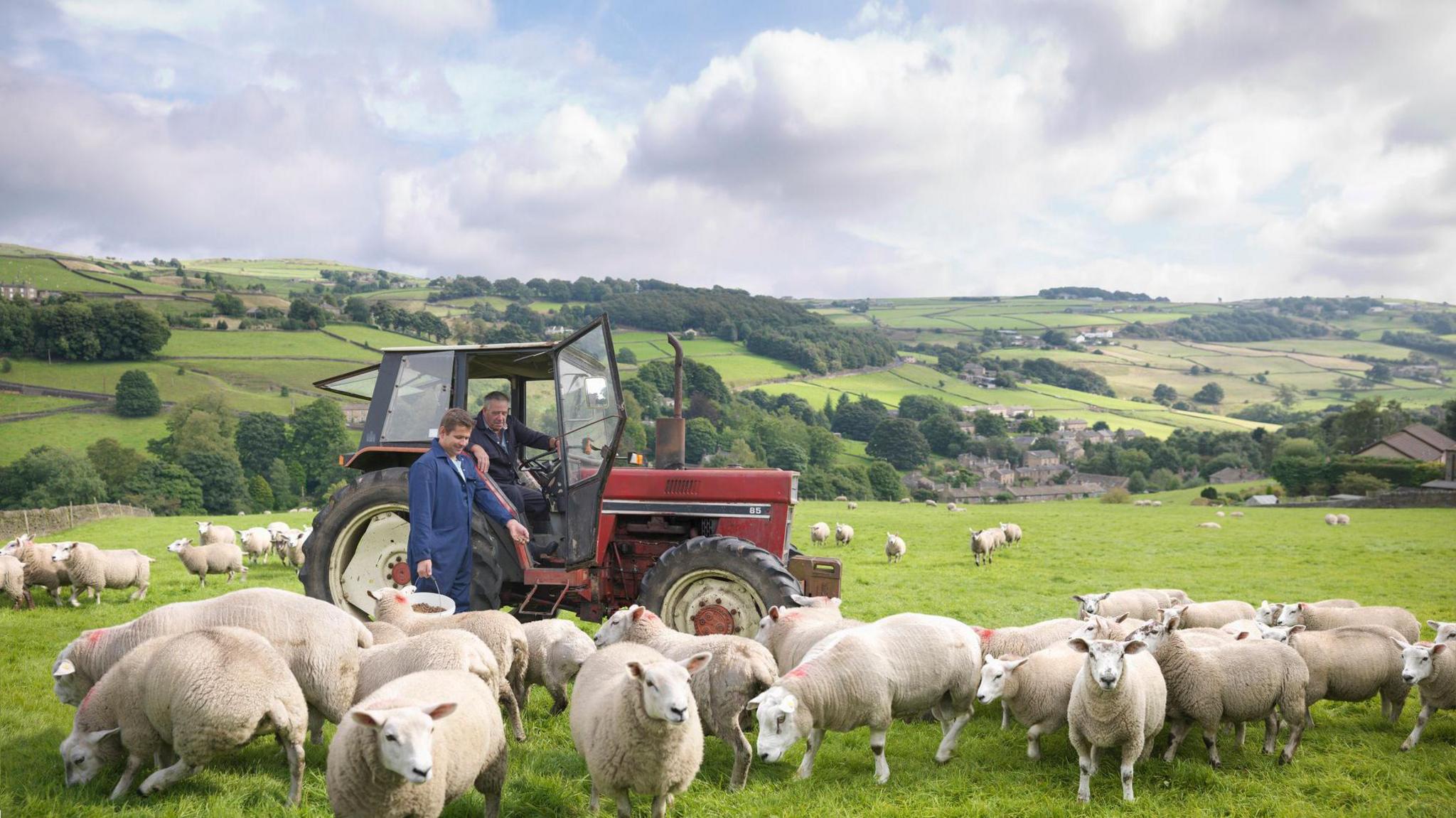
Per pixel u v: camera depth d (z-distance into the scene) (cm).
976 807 624
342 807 494
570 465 933
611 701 570
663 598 907
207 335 12462
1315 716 917
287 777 627
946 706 790
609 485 1016
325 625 670
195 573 1762
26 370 10156
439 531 788
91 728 599
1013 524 3116
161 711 571
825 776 692
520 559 930
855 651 693
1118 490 7331
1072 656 772
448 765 514
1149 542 3306
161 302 14525
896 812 617
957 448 14075
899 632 742
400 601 758
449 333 14875
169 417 9119
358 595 985
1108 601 1280
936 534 3572
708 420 9344
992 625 1485
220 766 638
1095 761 680
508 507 830
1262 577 2209
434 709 486
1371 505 6475
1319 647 861
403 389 1021
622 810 578
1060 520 4556
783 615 818
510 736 740
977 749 772
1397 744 822
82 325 10775
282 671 594
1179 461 13725
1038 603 1722
